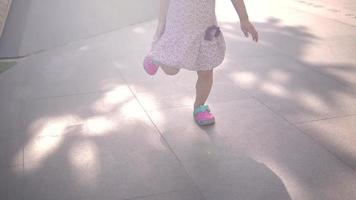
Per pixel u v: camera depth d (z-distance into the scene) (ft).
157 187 9.16
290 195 8.81
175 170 9.72
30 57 17.63
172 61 10.80
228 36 19.51
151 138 11.09
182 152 10.42
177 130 11.46
